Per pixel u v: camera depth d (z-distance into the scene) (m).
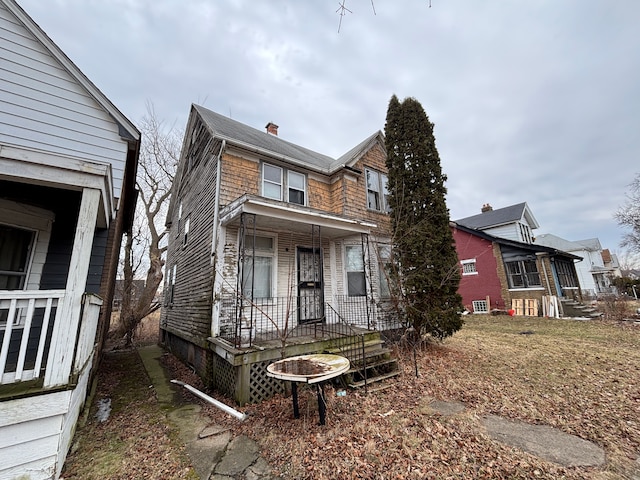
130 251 12.55
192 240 8.62
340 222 6.80
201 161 8.69
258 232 6.96
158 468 2.88
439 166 7.90
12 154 3.04
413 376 5.37
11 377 2.69
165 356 9.33
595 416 3.62
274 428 3.64
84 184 3.33
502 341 8.26
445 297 7.08
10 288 4.48
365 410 3.98
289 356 5.07
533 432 3.28
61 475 2.76
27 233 4.78
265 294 6.84
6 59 4.92
